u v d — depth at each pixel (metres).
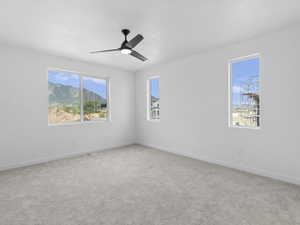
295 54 2.48
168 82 4.42
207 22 2.37
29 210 1.89
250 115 3.08
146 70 5.04
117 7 1.99
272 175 2.73
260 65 2.84
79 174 2.95
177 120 4.24
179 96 4.17
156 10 2.06
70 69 4.03
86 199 2.13
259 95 2.88
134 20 2.30
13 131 3.28
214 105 3.49
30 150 3.47
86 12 2.10
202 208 1.93
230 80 3.30
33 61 3.49
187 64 3.96
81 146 4.25
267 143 2.79
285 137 2.60
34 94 3.52
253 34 2.76
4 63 3.17
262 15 2.19
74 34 2.72
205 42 3.09
